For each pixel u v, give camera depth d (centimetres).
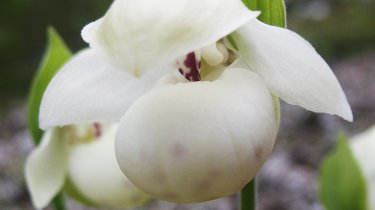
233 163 26
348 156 40
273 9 29
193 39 25
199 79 29
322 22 169
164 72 30
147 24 25
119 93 30
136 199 40
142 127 27
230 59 29
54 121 30
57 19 161
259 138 26
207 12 26
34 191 40
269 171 83
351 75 133
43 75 39
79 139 40
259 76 28
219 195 27
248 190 32
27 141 105
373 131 42
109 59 25
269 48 28
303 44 27
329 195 41
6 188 88
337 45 156
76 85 29
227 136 26
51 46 39
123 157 27
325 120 101
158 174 26
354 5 174
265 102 27
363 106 111
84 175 40
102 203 40
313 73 27
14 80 151
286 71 28
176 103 27
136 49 25
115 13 26
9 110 134
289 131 101
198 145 26
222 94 27
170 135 26
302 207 77
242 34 28
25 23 158
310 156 90
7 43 155
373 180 41
